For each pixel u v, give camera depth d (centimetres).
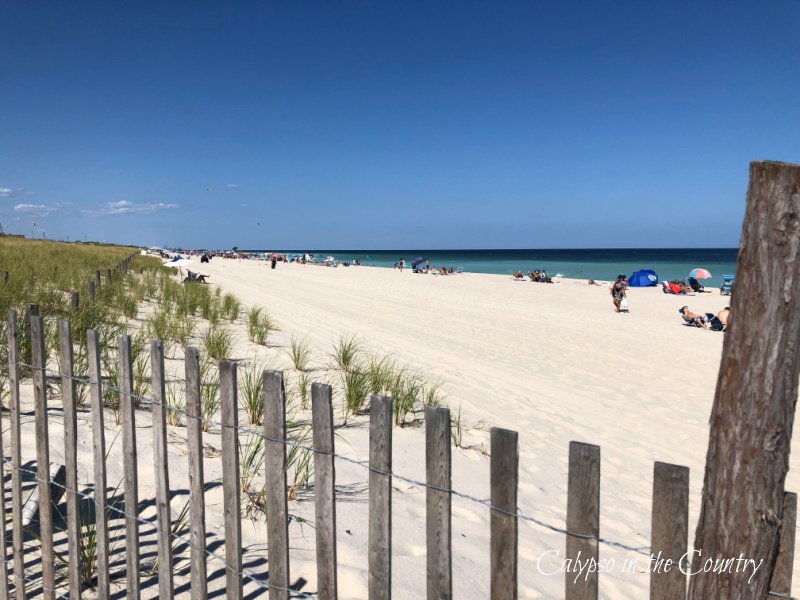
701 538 164
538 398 816
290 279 3697
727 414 158
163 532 234
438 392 730
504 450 169
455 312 1953
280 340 986
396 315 1745
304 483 387
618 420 751
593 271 6900
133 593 241
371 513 190
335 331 1209
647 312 2219
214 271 4141
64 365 248
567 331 1582
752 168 153
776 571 159
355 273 4928
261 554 300
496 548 172
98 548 247
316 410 198
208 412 488
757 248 151
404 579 300
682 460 618
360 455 463
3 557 267
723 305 2509
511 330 1550
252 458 365
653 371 1102
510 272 6550
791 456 638
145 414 461
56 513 308
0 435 271
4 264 1262
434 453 178
